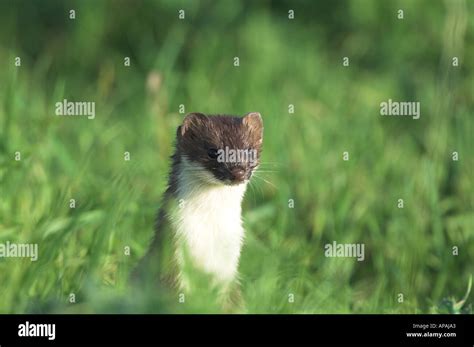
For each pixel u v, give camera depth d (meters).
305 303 10.38
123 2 21.08
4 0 21.31
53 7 21.30
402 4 20.38
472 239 12.70
